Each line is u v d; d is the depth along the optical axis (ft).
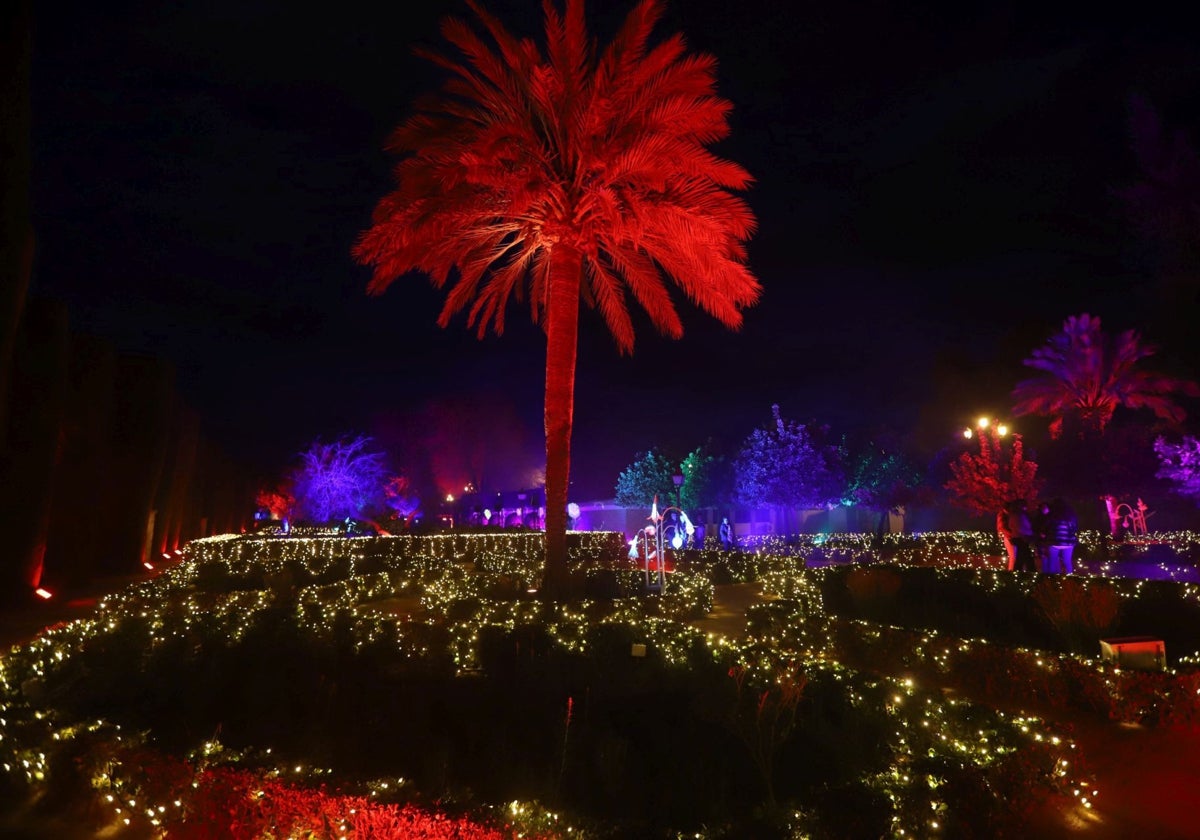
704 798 18.28
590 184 47.67
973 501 85.76
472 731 22.57
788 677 22.44
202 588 53.01
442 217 47.24
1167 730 19.84
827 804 13.84
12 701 21.95
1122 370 116.16
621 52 45.19
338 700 24.86
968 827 13.51
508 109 48.60
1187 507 100.99
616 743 20.90
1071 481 99.96
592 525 173.06
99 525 75.20
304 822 13.08
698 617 44.68
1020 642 33.50
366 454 163.53
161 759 15.80
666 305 55.93
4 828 15.74
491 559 75.82
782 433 143.74
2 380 45.75
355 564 66.69
